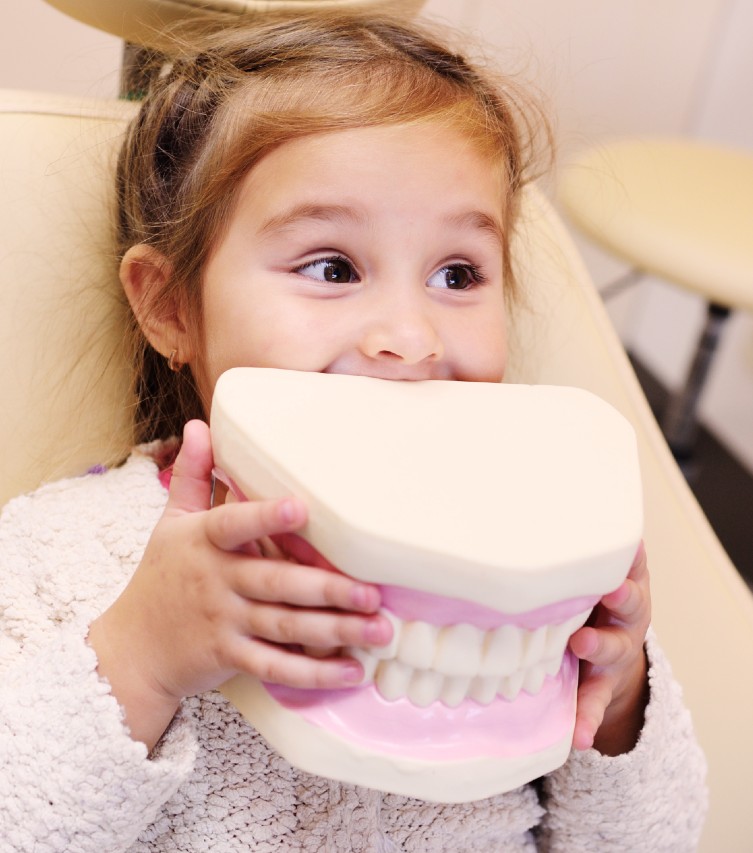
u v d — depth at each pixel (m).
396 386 0.50
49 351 0.69
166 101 0.66
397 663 0.42
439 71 0.66
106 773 0.48
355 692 0.43
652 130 1.86
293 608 0.43
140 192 0.68
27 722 0.50
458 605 0.39
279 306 0.55
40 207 0.69
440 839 0.61
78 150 0.70
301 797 0.58
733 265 1.17
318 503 0.40
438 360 0.56
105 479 0.66
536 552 0.39
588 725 0.51
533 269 0.84
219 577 0.45
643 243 1.21
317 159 0.56
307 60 0.63
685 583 0.78
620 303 2.07
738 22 1.77
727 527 1.66
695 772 0.63
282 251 0.56
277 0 0.72
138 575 0.50
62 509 0.63
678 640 0.77
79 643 0.50
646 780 0.60
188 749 0.50
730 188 1.35
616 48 1.74
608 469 0.45
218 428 0.45
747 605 0.78
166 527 0.48
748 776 0.73
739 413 1.88
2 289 0.68
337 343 0.54
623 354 0.86
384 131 0.57
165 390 0.72
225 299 0.57
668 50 1.77
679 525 0.80
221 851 0.57
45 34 1.03
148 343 0.70
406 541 0.38
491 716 0.44
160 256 0.65
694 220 1.24
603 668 0.54
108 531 0.63
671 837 0.62
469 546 0.39
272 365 0.55
